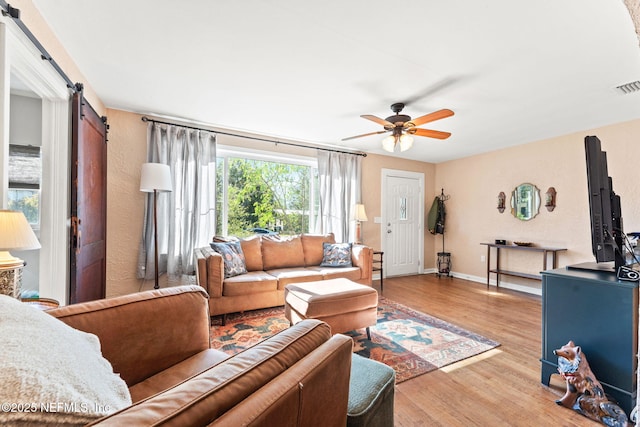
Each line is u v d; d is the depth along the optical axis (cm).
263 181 435
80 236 217
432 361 222
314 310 227
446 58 219
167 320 132
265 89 276
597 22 175
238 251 343
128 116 338
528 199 444
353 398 117
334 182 476
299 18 178
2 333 60
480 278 510
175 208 353
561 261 405
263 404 55
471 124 363
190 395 52
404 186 563
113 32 194
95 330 112
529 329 286
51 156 204
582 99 287
